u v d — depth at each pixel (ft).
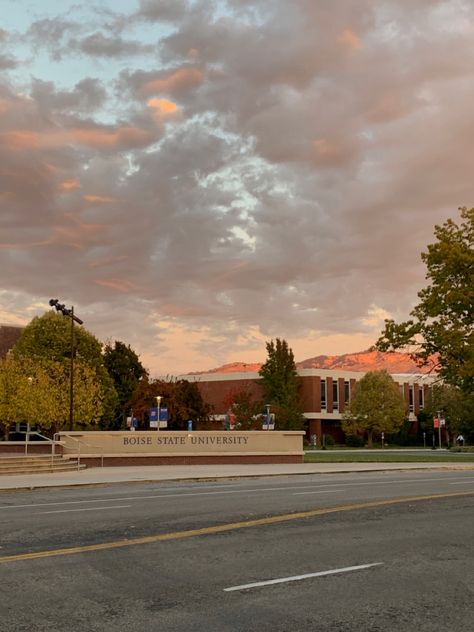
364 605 24.45
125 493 65.31
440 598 25.45
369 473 96.68
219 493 64.23
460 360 127.54
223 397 302.25
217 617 22.94
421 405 329.31
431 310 128.98
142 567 30.86
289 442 114.52
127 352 265.75
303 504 54.34
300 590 26.61
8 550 34.88
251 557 33.12
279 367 270.05
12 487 69.46
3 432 200.13
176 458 109.19
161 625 22.03
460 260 126.82
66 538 38.47
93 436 106.32
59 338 206.28
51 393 182.60
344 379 303.27
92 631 21.40
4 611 23.72
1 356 226.58
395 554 33.83
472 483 75.87
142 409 224.33
